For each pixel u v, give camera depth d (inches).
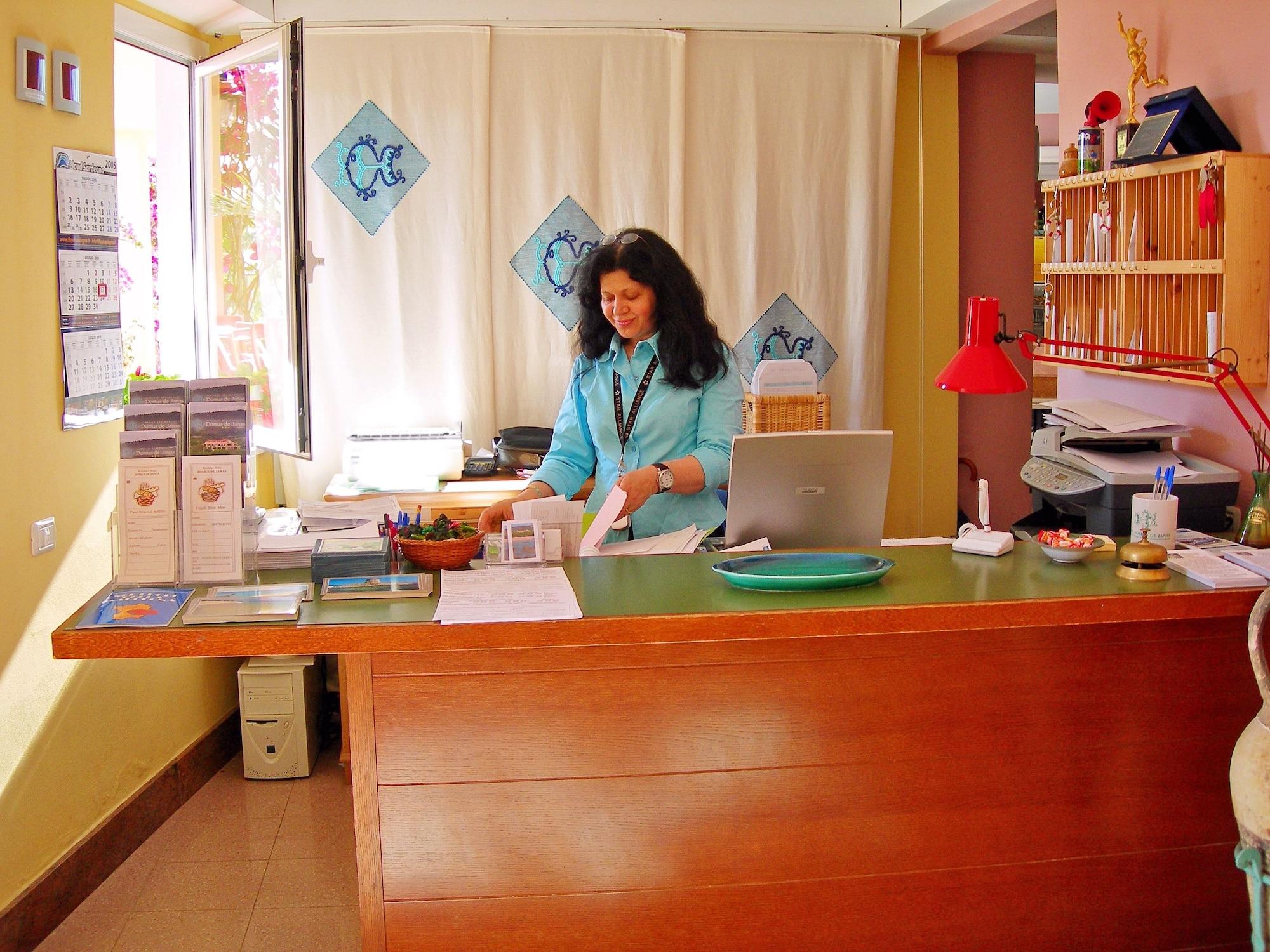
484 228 179.0
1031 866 98.5
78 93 125.6
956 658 95.0
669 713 91.7
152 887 128.4
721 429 121.1
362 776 90.4
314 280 179.0
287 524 143.6
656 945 94.0
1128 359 139.2
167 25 162.6
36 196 118.6
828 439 105.6
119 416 136.4
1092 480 127.3
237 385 98.3
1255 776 85.5
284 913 122.3
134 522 94.6
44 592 120.3
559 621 84.7
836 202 188.2
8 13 113.2
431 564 99.5
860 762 94.6
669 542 111.3
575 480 129.8
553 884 92.4
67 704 124.3
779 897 94.8
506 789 91.2
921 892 96.9
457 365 181.3
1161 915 101.7
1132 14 141.9
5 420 113.0
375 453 170.4
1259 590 93.0
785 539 108.4
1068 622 90.3
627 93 179.9
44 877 117.7
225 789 156.3
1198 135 128.3
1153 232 134.7
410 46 175.8
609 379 125.7
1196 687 99.8
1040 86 258.1
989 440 210.8
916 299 200.7
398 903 91.9
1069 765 98.0
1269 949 86.9
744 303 188.1
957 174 198.5
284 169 150.1
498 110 178.5
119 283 137.0
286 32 147.3
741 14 181.2
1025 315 210.1
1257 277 122.6
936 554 107.1
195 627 84.6
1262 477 109.0
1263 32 121.7
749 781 93.3
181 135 171.5
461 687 89.9
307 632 83.4
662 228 183.2
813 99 185.3
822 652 92.9
